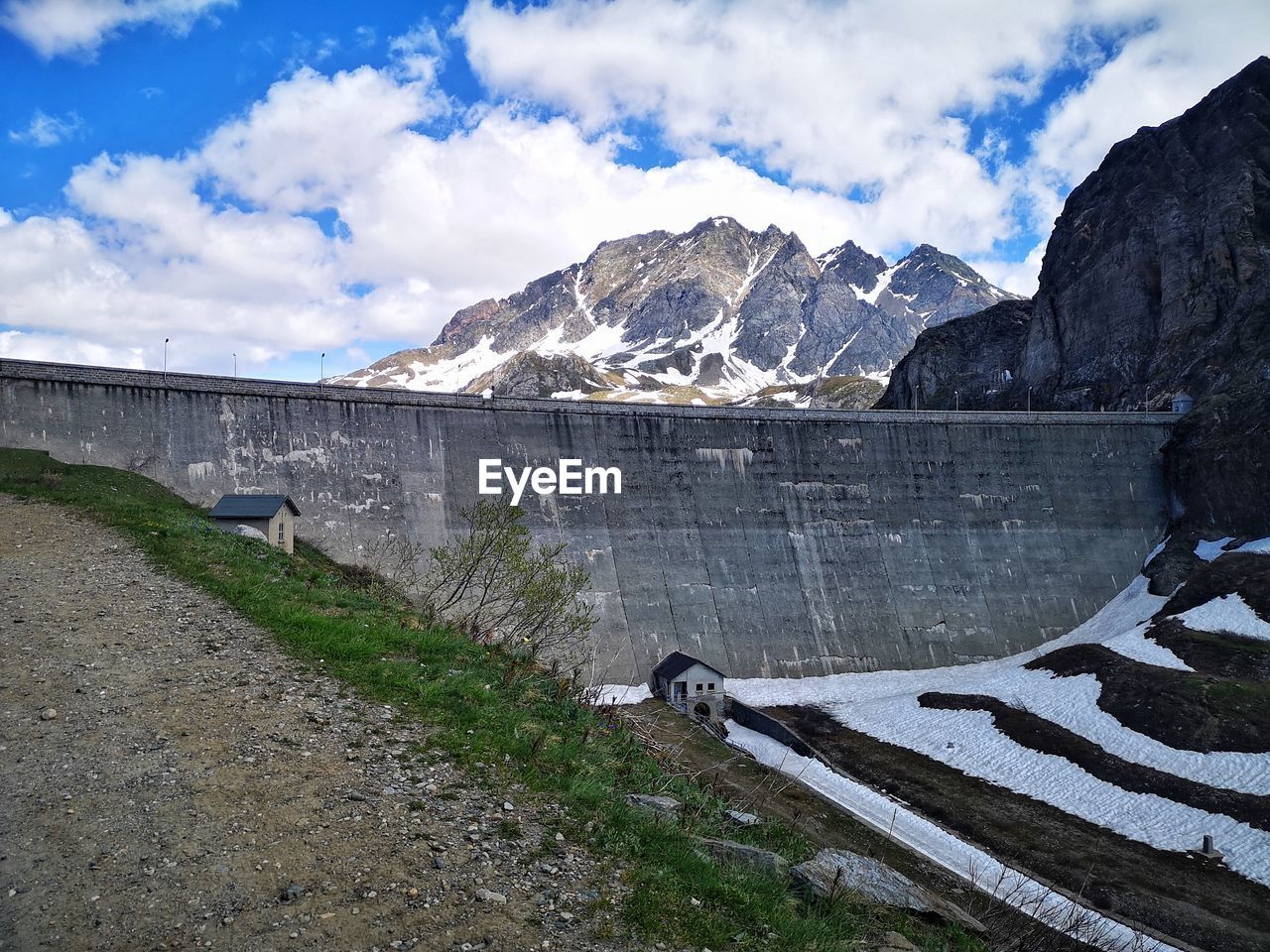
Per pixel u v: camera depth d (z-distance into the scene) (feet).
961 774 187.32
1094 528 323.16
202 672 61.57
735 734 209.56
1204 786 165.78
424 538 233.55
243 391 224.74
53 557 88.58
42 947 32.81
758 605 268.41
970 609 294.46
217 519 161.79
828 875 54.75
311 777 48.34
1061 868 141.28
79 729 51.42
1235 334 346.13
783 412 302.66
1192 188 405.59
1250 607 242.58
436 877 40.37
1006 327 504.84
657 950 37.83
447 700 63.46
